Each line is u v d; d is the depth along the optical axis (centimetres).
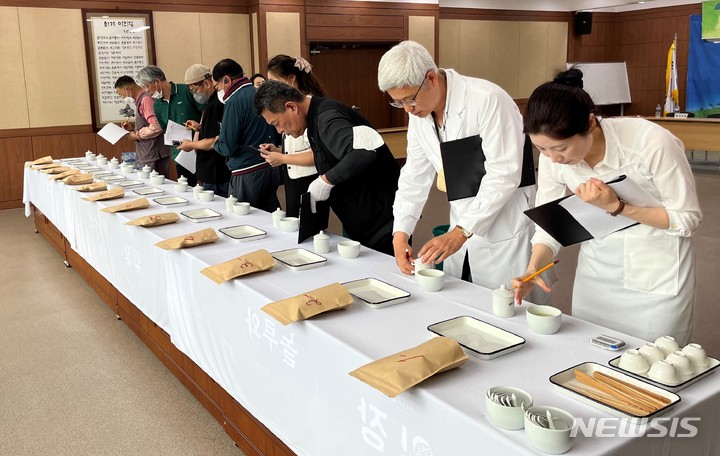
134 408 256
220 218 285
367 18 886
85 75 725
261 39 801
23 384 278
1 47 674
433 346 135
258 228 263
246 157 357
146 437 235
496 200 197
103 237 319
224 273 196
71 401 262
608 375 127
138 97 511
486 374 132
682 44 1174
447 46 1060
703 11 1058
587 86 1144
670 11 1182
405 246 215
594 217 160
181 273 232
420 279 187
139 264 273
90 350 312
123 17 731
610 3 1202
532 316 153
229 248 233
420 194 226
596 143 156
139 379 281
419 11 934
